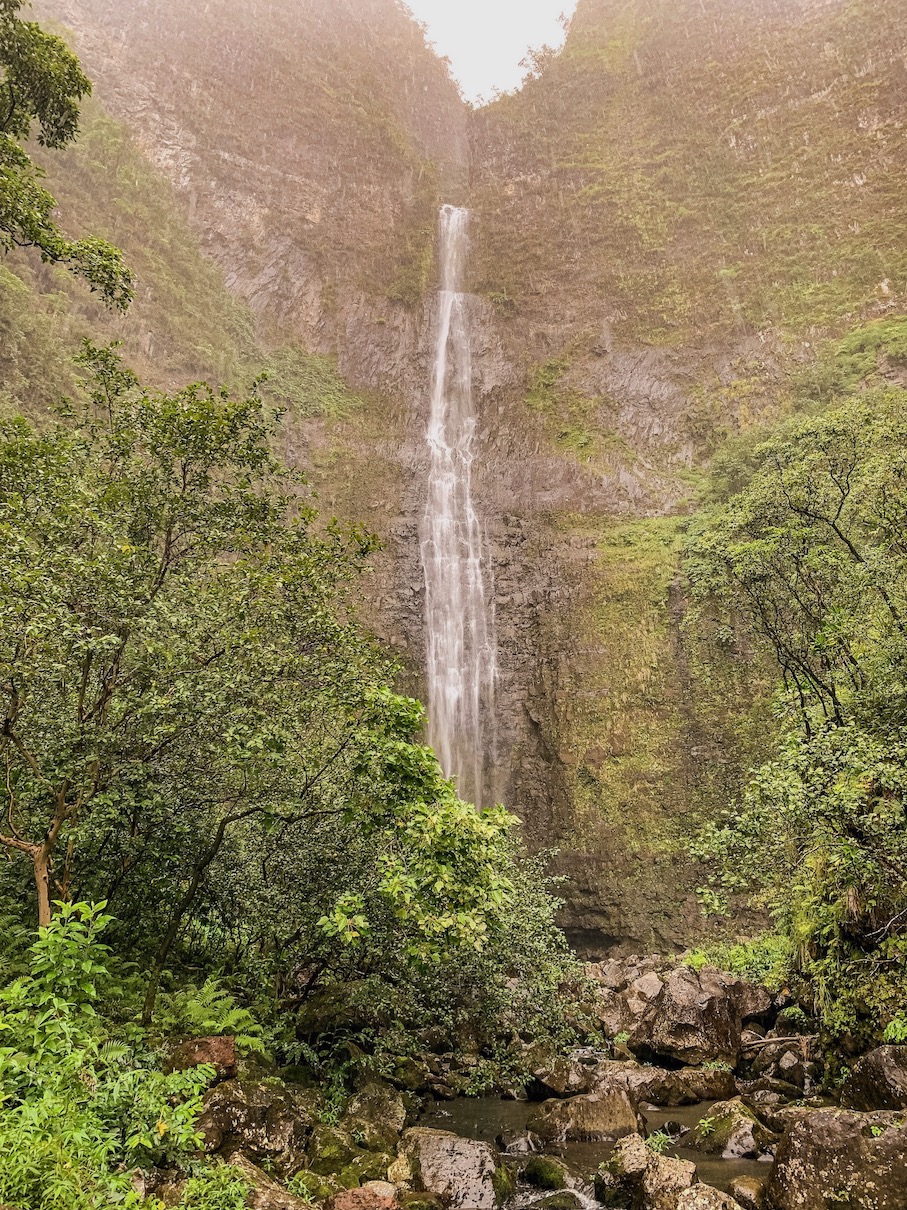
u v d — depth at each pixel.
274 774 7.99
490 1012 10.46
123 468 8.55
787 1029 12.34
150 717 7.35
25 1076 4.99
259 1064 8.28
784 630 13.58
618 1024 13.84
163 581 8.30
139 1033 6.76
